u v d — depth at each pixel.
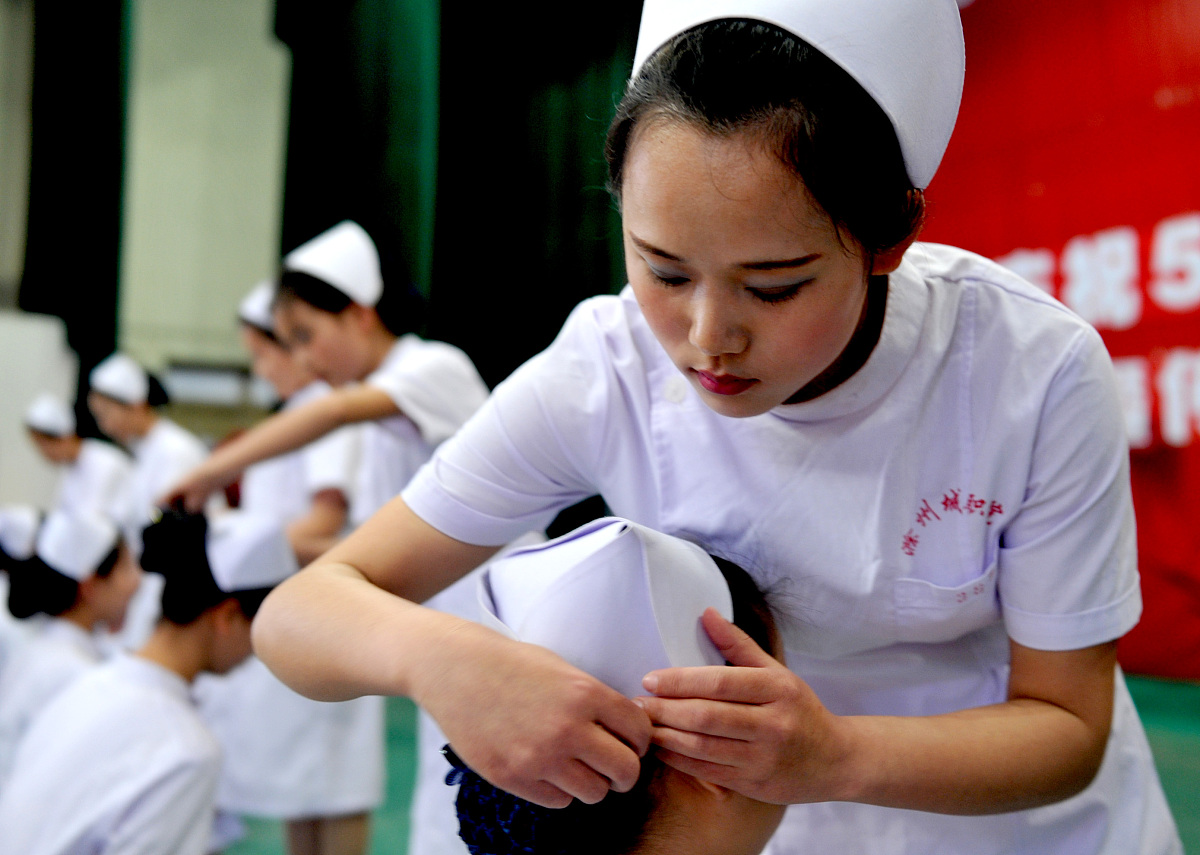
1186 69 3.69
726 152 0.55
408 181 5.43
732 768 0.62
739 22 0.57
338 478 2.02
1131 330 3.84
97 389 3.48
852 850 0.89
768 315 0.59
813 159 0.55
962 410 0.75
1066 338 0.74
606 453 0.82
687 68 0.57
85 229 6.08
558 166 4.66
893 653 0.85
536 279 4.76
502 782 0.57
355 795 2.02
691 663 0.65
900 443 0.75
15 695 1.94
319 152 5.83
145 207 6.52
